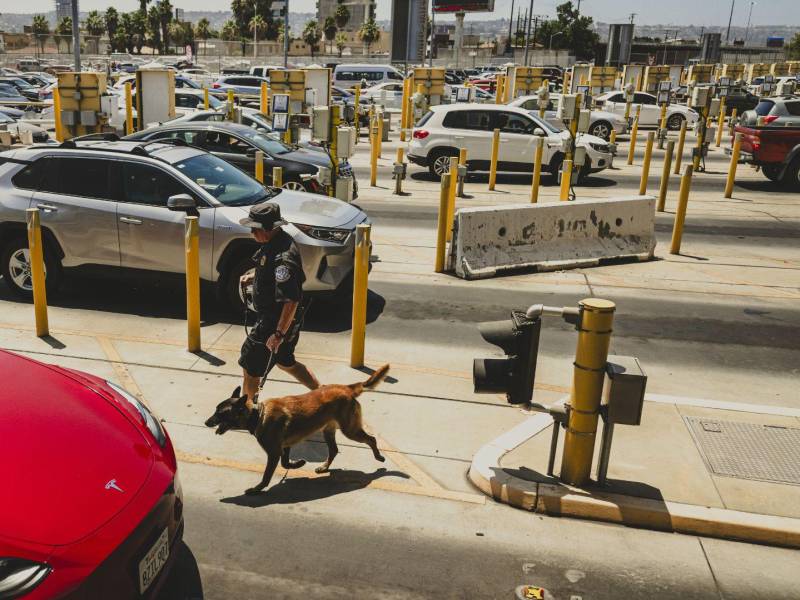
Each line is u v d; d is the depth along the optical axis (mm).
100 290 8852
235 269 7707
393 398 6121
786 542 4297
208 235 7609
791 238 12758
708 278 10141
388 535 4293
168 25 106750
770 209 15312
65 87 16484
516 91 30266
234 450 5246
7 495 3035
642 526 4449
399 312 8383
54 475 3203
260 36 109375
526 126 17797
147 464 3492
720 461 5016
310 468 5047
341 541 4219
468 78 56156
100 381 4242
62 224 7906
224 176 8375
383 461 5129
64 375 4113
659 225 13539
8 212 8016
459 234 9781
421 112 29016
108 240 7859
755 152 17516
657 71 41219
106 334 7398
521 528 4414
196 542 4156
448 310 8492
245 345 5426
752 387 6586
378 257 10844
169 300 8562
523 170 17844
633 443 5246
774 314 8664
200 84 35500
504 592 3822
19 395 3717
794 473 4879
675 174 19922
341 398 4754
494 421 5770
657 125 31578
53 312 8016
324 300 8617
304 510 4523
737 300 9164
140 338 7312
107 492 3213
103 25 108375
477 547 4211
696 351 7449
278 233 5207
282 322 5121
